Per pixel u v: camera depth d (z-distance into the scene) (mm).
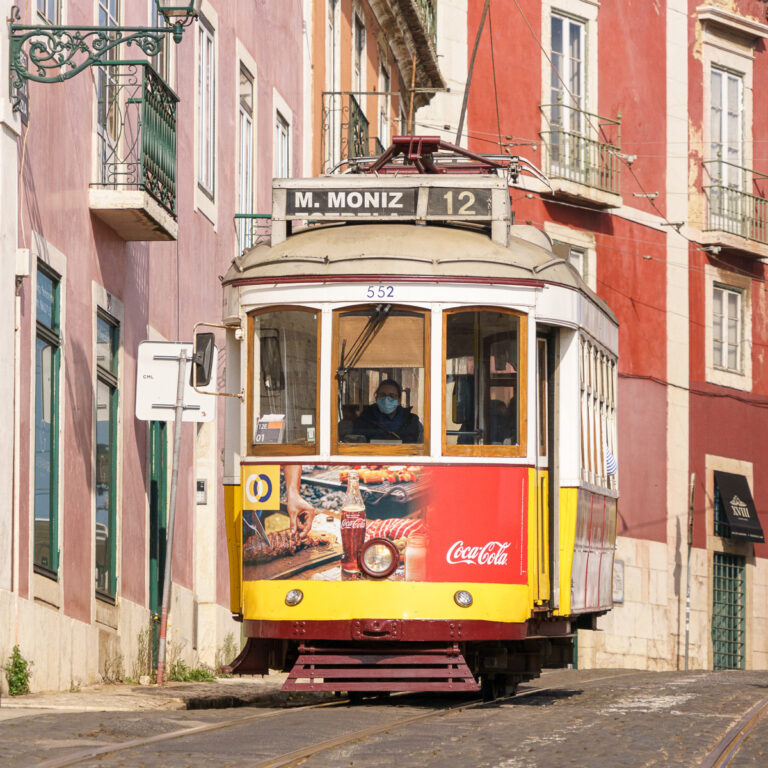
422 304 21062
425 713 20234
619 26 60062
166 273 31500
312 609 20734
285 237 22312
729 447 61500
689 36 62406
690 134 62062
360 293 21078
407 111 58438
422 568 20672
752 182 64062
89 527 25875
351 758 14742
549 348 22203
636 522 56969
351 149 47781
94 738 16156
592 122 58875
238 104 37719
